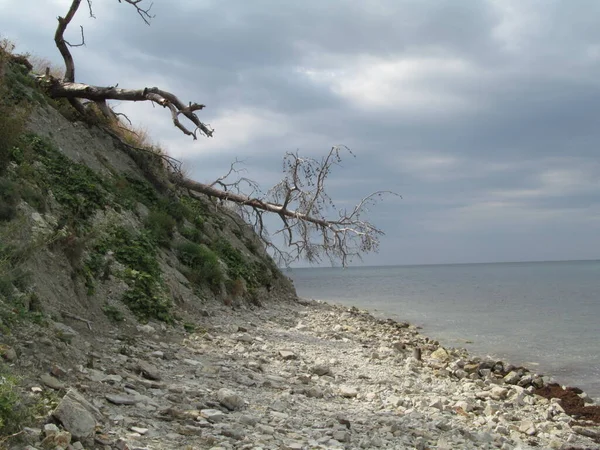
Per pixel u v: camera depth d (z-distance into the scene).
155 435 6.26
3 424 5.07
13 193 11.48
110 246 14.55
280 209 23.11
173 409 7.06
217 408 7.79
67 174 15.70
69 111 20.88
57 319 9.91
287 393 9.32
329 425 7.94
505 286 70.38
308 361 12.62
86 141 19.91
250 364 11.03
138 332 11.97
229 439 6.49
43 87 20.50
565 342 21.95
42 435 5.34
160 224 18.69
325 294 50.62
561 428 10.86
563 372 16.73
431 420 9.37
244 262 22.98
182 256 18.34
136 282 13.74
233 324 15.41
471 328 25.92
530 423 10.36
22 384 6.56
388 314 31.69
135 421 6.54
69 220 13.43
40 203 12.65
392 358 15.02
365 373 12.46
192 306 15.63
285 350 13.14
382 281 92.81
